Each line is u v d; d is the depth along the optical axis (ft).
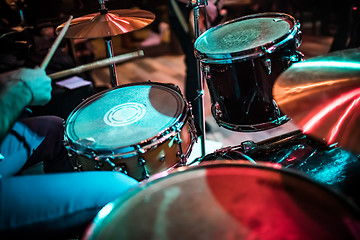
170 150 3.65
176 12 6.00
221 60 3.98
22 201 2.84
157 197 2.53
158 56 9.77
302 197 2.40
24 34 6.34
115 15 4.70
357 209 2.27
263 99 4.09
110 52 4.75
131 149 3.43
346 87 3.27
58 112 6.26
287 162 3.51
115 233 2.36
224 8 10.12
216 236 2.24
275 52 3.90
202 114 4.99
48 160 4.44
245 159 3.61
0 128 2.79
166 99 4.05
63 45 7.61
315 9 9.69
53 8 7.04
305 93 3.33
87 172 3.21
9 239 2.81
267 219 2.31
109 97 4.27
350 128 3.08
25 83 2.93
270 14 4.81
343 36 7.82
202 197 2.49
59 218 2.94
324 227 2.19
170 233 2.31
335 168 3.37
